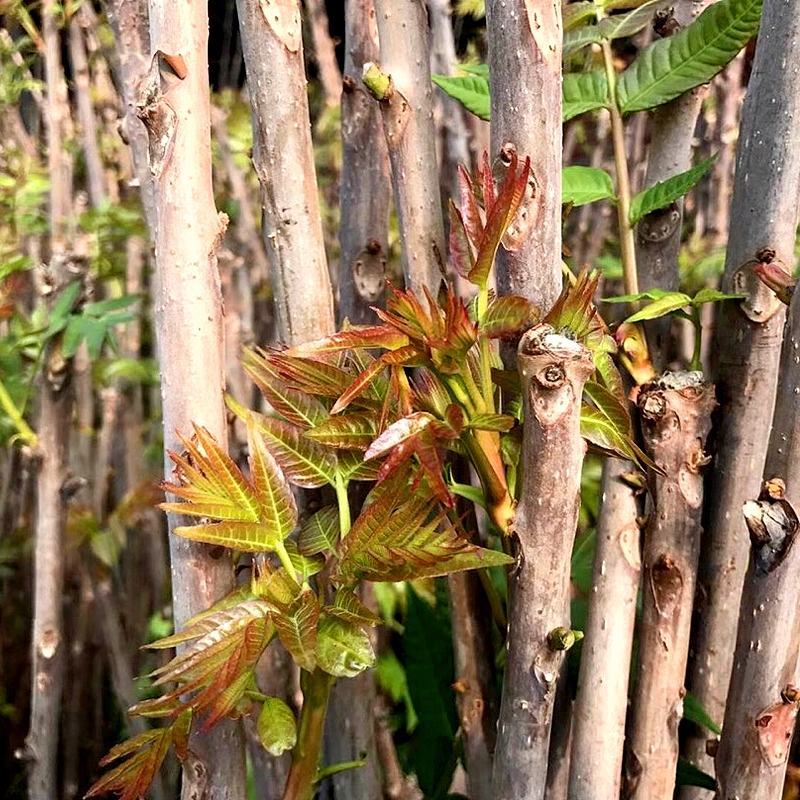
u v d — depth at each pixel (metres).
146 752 0.32
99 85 0.83
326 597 0.33
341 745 0.41
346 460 0.34
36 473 0.53
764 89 0.35
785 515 0.32
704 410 0.35
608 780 0.36
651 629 0.37
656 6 0.39
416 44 0.37
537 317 0.30
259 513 0.31
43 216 0.78
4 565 0.75
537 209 0.31
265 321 0.82
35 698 0.54
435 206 0.37
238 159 0.90
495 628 0.42
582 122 0.83
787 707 0.34
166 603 0.67
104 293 0.75
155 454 0.72
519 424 0.33
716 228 0.71
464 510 0.39
